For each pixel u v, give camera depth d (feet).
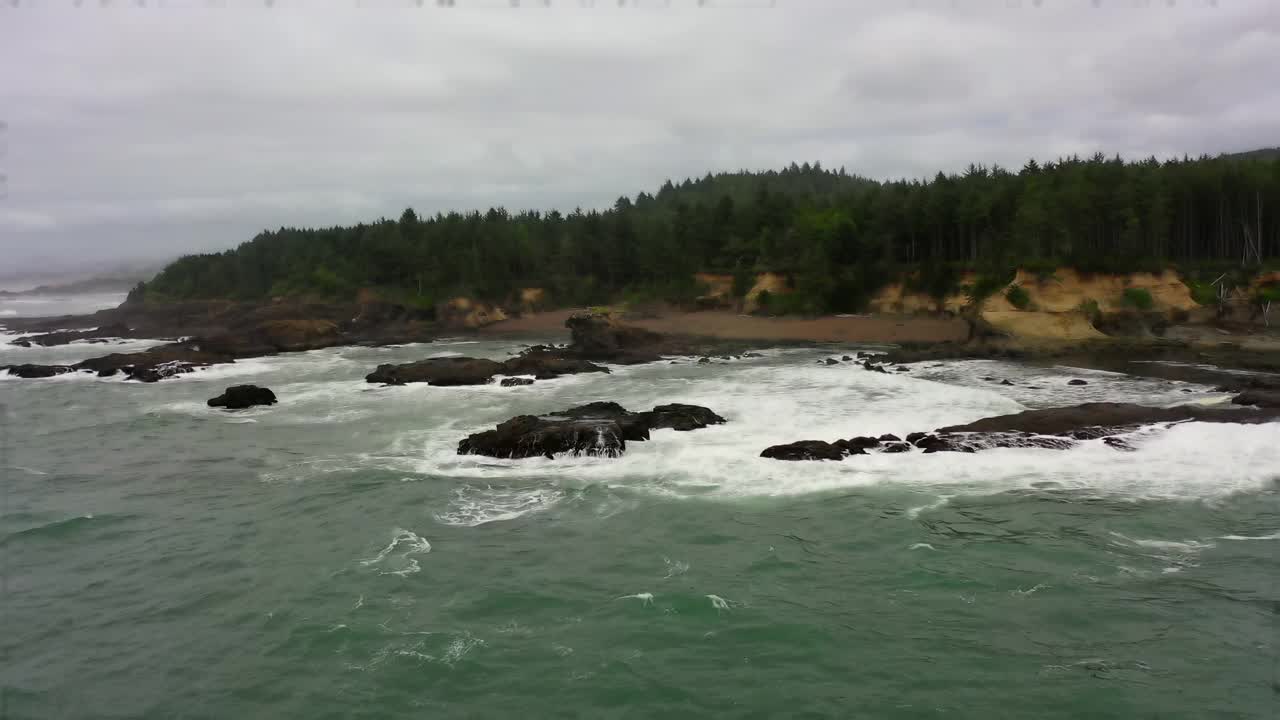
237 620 68.95
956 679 56.70
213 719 55.11
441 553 82.07
